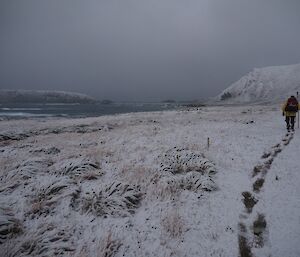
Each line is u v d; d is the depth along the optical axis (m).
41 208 8.24
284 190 9.20
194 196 9.25
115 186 9.39
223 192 9.59
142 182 10.26
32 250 6.28
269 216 7.69
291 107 19.48
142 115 40.22
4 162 12.83
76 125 29.12
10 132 22.41
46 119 42.00
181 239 6.91
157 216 8.04
